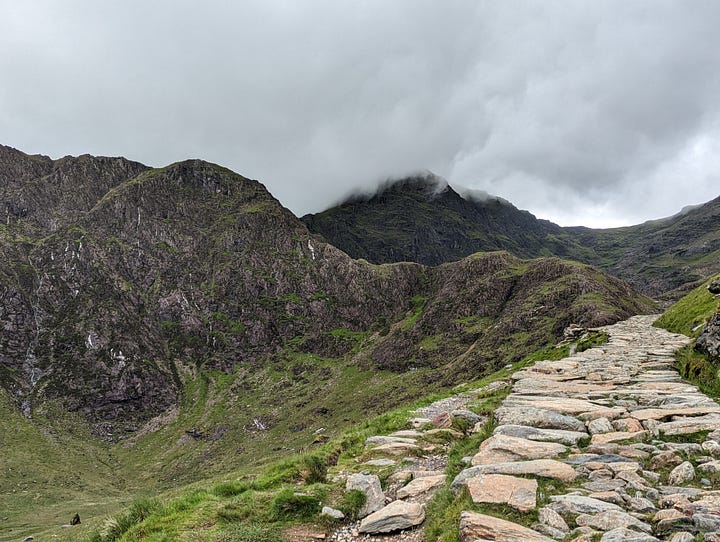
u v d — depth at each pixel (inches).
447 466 547.5
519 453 477.1
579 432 539.8
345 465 668.7
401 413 1028.5
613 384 829.8
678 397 637.9
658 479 395.2
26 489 6850.4
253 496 560.1
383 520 438.9
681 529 298.8
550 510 349.1
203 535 464.8
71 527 3531.0
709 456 421.1
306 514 490.0
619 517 323.9
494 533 324.8
